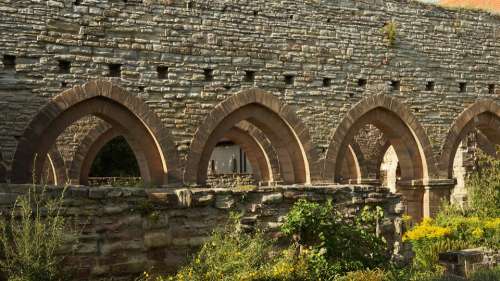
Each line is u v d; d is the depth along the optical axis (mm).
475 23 24297
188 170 18094
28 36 15938
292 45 20156
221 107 18703
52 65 16219
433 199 22703
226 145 40594
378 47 21906
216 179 31234
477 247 15195
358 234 10875
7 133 15578
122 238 9203
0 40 15594
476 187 19062
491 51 24625
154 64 17719
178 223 9797
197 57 18422
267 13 19734
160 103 17766
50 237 8297
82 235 8867
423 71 22891
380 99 21781
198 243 9883
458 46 23781
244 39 19250
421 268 13578
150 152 17875
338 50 21047
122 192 9312
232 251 9273
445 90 23359
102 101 17125
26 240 7875
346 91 21125
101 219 9070
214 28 18750
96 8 16906
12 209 8508
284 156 20344
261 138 25703
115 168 39406
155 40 17766
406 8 22672
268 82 19625
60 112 16203
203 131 18375
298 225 10367
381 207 12625
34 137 15844
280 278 9273
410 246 15422
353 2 21484
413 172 22734
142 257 9344
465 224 16375
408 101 22469
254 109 19672
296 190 11352
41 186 8812
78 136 22812
